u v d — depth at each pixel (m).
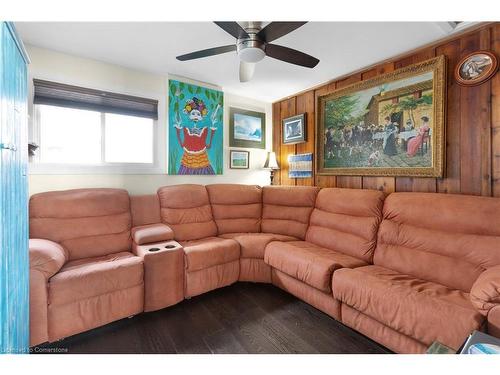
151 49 2.34
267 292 2.51
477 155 1.93
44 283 1.55
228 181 3.65
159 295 2.02
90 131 2.63
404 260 1.93
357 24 1.90
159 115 3.01
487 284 1.22
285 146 3.83
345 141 2.88
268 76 2.98
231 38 2.12
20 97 1.24
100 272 1.77
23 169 1.30
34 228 2.00
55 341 1.63
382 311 1.51
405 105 2.33
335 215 2.58
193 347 1.67
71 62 2.43
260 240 2.67
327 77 3.00
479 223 1.66
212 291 2.52
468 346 0.95
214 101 3.38
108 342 1.71
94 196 2.31
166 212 2.72
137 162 2.90
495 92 1.84
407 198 2.10
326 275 1.89
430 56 2.20
